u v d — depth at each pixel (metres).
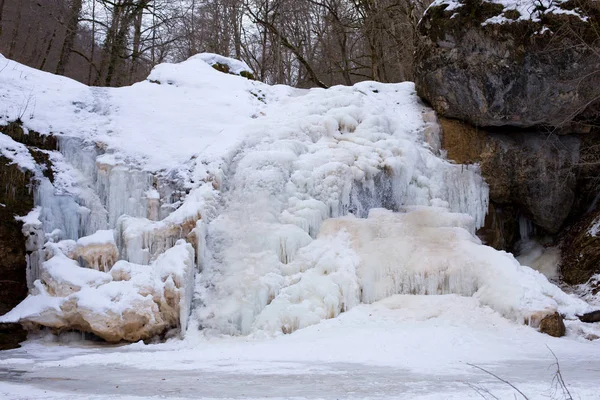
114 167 14.84
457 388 6.80
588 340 11.77
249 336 12.02
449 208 16.16
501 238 17.03
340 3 30.86
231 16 31.17
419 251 13.66
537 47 15.74
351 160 15.70
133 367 8.98
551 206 16.97
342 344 10.60
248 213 14.37
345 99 17.84
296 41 32.75
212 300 12.91
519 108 16.47
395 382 7.30
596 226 16.17
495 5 16.34
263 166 15.13
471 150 17.30
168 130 16.33
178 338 12.19
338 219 14.60
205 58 20.22
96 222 14.45
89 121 15.96
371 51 29.11
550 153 17.03
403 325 11.78
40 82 16.48
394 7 28.17
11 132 14.54
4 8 29.41
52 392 6.86
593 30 15.44
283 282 13.06
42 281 12.69
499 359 9.37
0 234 12.84
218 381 7.55
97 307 11.81
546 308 12.05
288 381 7.50
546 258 16.80
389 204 15.87
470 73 16.75
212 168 15.11
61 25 26.98
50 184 14.01
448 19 17.08
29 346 11.81
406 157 16.12
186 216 13.75
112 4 26.30
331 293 12.70
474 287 13.11
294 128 16.67
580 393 6.24
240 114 17.45
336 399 6.21
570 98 16.11
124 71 30.34
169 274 12.46
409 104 18.91
